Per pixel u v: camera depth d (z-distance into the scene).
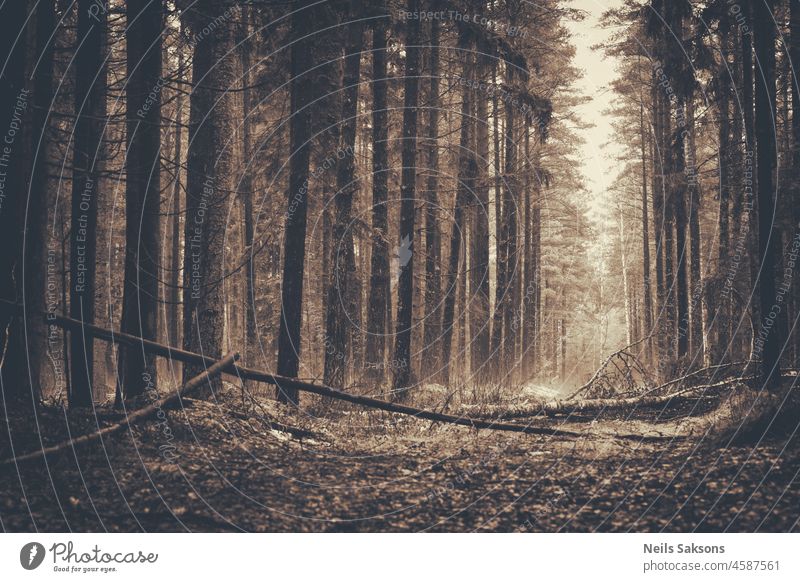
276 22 16.42
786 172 18.44
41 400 10.14
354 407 15.02
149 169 11.61
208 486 8.28
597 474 9.12
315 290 28.48
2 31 9.84
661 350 27.48
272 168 21.50
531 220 34.97
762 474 8.15
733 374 16.89
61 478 7.86
